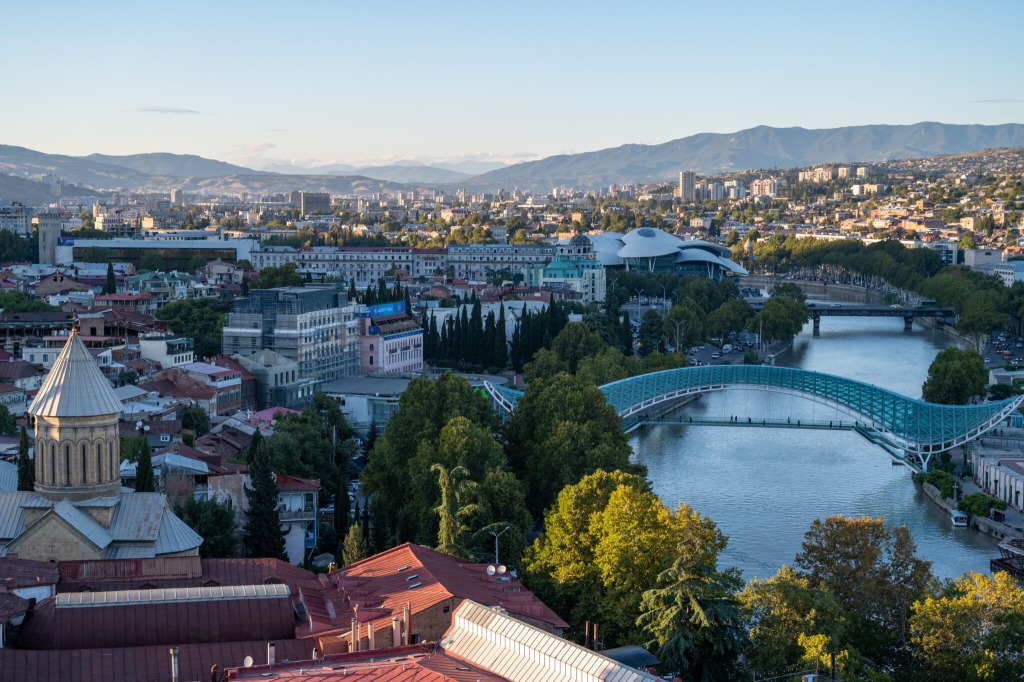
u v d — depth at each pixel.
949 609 176.25
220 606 152.88
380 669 117.19
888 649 187.62
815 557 198.88
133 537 180.50
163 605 151.50
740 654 174.75
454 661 122.06
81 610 149.12
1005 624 176.50
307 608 161.38
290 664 126.62
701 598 162.50
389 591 166.00
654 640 169.62
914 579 196.12
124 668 139.62
